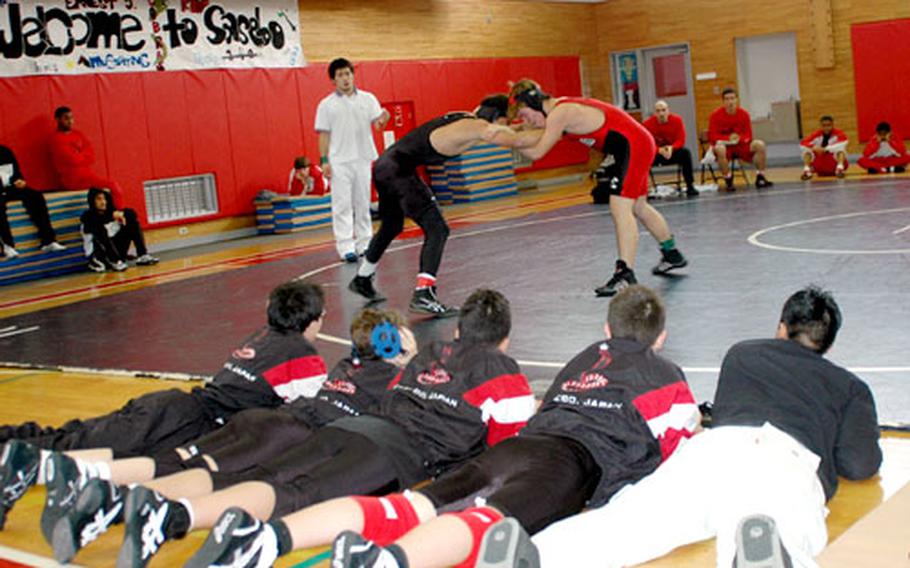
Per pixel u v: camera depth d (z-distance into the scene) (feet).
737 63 73.72
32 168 48.96
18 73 48.39
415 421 13.89
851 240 34.40
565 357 22.26
